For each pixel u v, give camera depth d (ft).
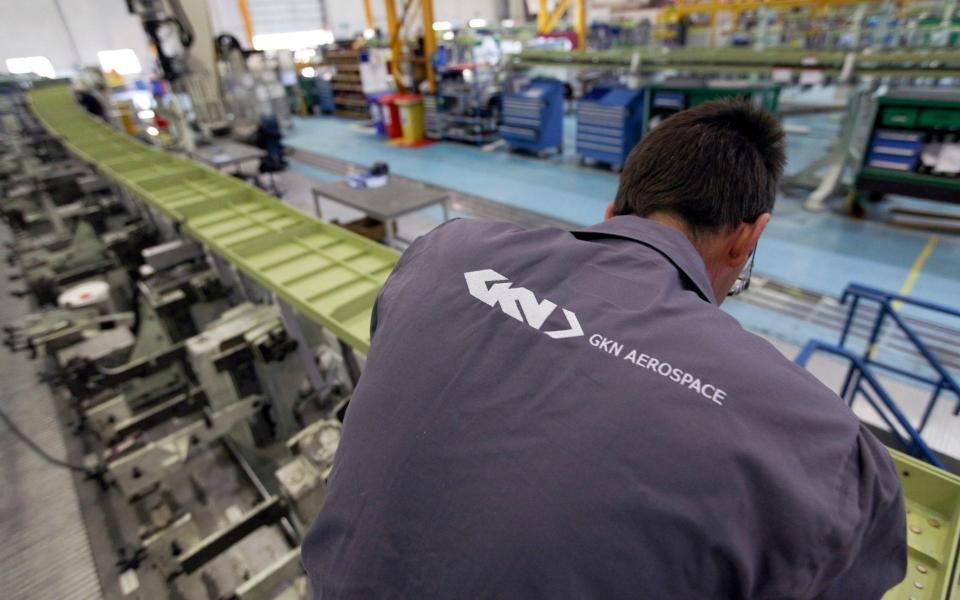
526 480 1.45
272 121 23.63
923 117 12.25
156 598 5.51
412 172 21.48
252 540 4.97
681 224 2.12
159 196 8.27
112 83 29.81
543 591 1.36
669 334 1.58
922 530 3.44
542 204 17.04
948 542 3.25
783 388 1.46
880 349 9.21
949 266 11.82
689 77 18.80
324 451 4.89
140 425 6.08
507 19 59.00
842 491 1.36
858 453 1.45
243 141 21.94
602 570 1.34
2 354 10.34
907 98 12.29
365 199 12.76
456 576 1.46
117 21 37.52
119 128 22.44
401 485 1.64
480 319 1.81
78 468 7.77
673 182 2.09
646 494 1.34
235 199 8.00
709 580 1.33
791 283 11.43
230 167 19.62
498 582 1.40
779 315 10.31
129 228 9.89
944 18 17.74
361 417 1.88
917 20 19.74
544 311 1.75
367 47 32.07
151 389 7.94
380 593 1.59
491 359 1.70
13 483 7.60
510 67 21.12
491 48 28.58
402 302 2.08
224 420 6.24
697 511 1.31
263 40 46.03
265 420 6.94
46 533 6.86
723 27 28.37
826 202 15.65
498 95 24.57
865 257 12.41
